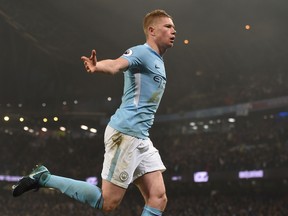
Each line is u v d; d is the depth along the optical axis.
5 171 50.12
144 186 4.60
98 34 48.06
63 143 53.22
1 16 44.41
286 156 36.34
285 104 41.16
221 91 50.66
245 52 49.47
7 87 55.72
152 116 4.54
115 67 4.05
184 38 48.44
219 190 44.75
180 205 41.59
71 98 57.22
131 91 4.43
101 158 50.94
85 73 55.50
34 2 42.56
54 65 55.53
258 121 45.78
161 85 4.51
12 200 46.69
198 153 43.84
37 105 53.69
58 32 47.28
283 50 47.34
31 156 51.84
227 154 40.75
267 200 38.31
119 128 4.37
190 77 54.81
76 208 42.66
